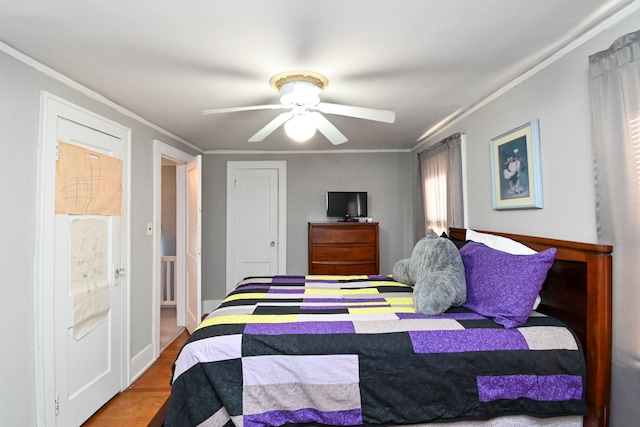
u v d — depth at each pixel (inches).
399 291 90.0
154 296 117.7
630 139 51.8
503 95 88.6
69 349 77.0
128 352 100.6
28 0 50.1
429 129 132.0
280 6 52.3
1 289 62.2
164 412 63.2
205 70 75.2
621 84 52.8
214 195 171.8
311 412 53.7
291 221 172.1
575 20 58.0
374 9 53.5
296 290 91.1
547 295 68.7
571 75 66.4
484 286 67.8
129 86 84.1
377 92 90.9
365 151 171.8
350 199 164.2
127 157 101.7
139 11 53.3
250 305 75.3
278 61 71.3
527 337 57.5
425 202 141.3
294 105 77.7
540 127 74.9
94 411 85.3
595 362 56.2
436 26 58.8
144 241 112.0
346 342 55.8
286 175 171.9
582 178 64.3
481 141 100.2
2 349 62.3
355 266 150.9
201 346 55.6
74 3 51.1
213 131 130.7
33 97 69.1
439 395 54.4
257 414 52.6
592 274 57.0
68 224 77.5
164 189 189.6
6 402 62.9
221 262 172.4
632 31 54.2
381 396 53.8
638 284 51.3
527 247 73.8
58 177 74.5
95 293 86.0
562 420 56.6
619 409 54.1
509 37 63.1
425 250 83.4
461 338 57.1
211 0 50.5
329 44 64.5
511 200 84.8
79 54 67.5
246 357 54.5
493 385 54.9
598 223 57.6
